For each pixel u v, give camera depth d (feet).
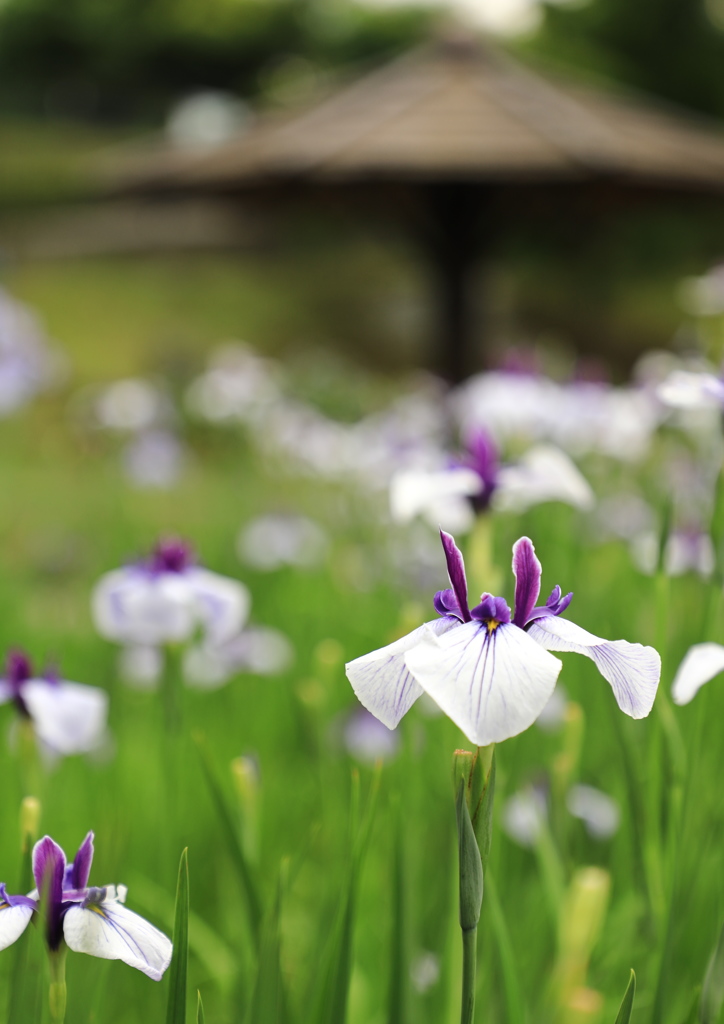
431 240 59.52
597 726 11.33
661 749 7.13
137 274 111.45
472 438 9.37
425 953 8.85
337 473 24.62
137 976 8.41
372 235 65.77
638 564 11.34
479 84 55.88
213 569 21.16
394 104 54.95
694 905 7.89
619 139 52.08
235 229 121.60
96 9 202.08
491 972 6.99
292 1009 6.52
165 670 9.25
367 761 11.91
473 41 58.34
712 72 118.73
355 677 4.60
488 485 9.07
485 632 4.62
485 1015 6.97
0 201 145.07
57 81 209.05
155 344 76.28
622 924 8.32
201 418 37.76
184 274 113.19
